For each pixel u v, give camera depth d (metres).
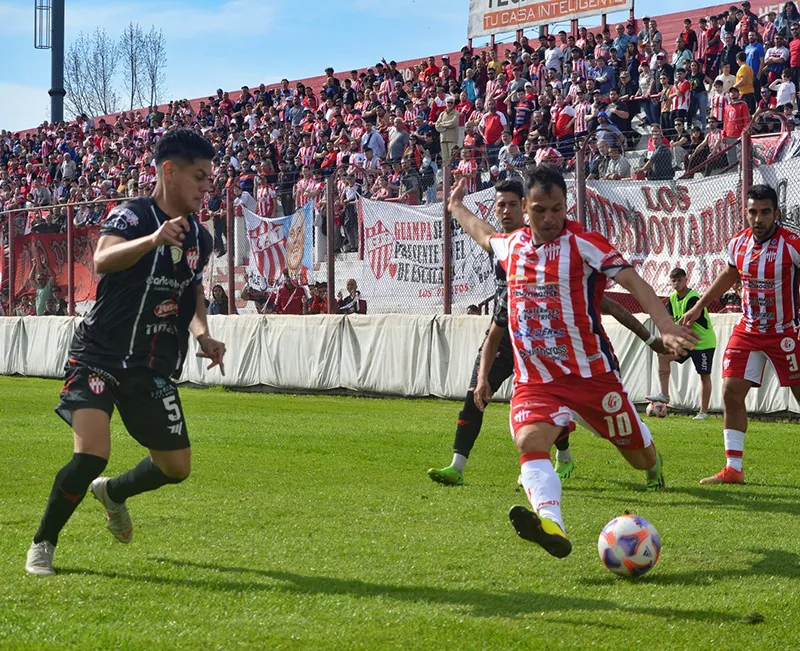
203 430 10.73
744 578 4.52
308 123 26.81
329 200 16.52
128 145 32.47
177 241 3.97
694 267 12.86
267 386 17.09
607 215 13.58
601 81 20.95
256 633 3.64
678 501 6.62
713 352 12.28
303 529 5.59
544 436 4.72
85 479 4.37
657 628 3.74
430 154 21.94
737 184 12.52
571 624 3.79
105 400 4.42
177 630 3.68
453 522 5.82
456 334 14.82
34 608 3.94
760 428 11.38
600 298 4.86
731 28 20.33
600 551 4.53
